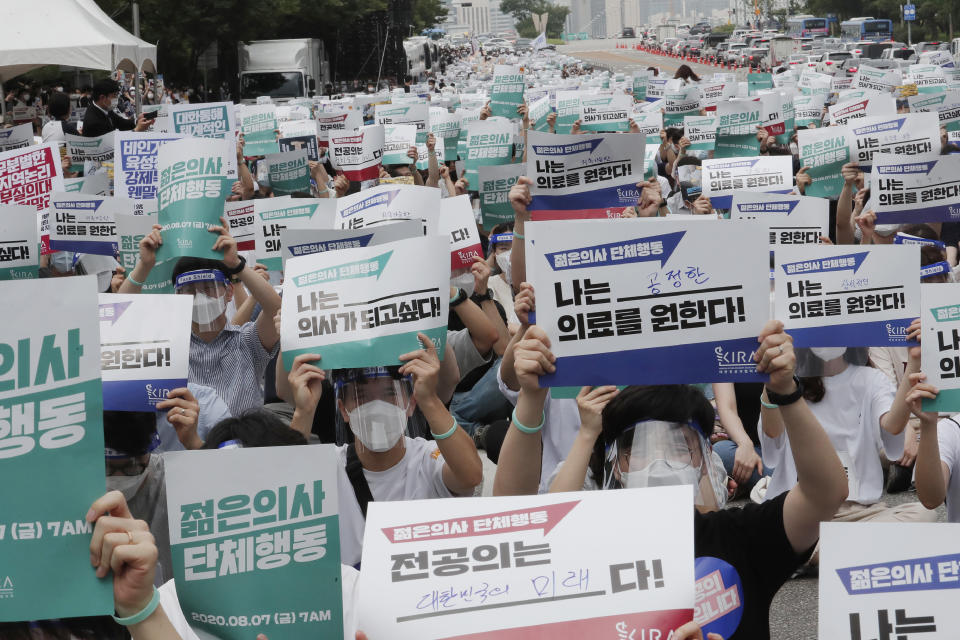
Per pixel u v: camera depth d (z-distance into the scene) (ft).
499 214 31.45
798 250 15.92
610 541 9.12
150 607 8.64
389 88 192.65
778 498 11.34
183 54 156.46
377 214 21.35
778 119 55.83
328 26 199.00
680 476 11.72
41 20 66.59
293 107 89.71
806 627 19.35
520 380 10.88
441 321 14.03
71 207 27.68
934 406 14.21
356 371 14.47
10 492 8.58
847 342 15.96
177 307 14.25
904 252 15.76
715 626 11.10
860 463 19.20
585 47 554.46
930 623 9.39
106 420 13.58
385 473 14.67
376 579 9.14
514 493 11.73
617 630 8.94
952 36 331.77
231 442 13.41
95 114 57.31
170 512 10.11
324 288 14.21
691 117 52.39
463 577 9.12
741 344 10.63
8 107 113.80
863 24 312.29
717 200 30.99
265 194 45.34
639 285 10.70
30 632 10.04
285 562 10.18
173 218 20.70
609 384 10.74
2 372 8.57
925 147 34.35
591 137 21.72
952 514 15.96
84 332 8.63
